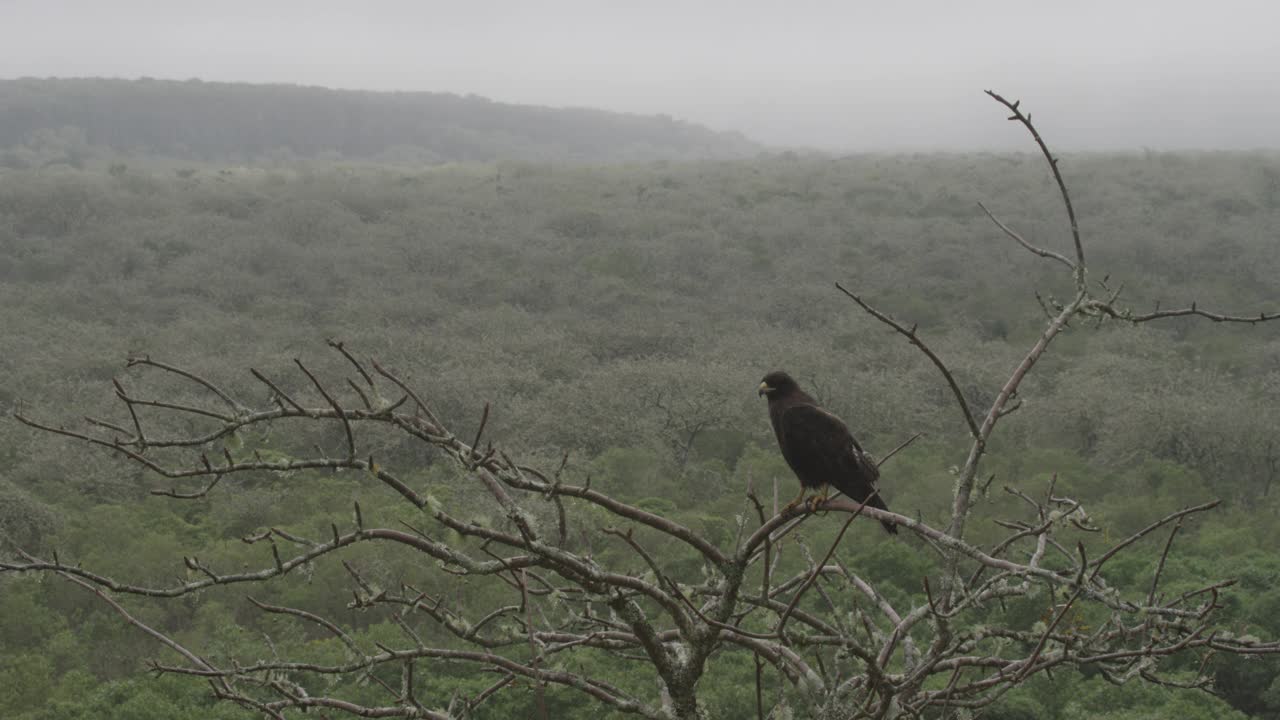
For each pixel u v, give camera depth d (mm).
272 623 22578
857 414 42750
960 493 4398
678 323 62094
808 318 65000
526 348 54188
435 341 53656
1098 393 41281
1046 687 18953
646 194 104938
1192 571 24688
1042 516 4812
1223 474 37469
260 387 44594
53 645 21000
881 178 112688
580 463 35062
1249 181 98500
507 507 4066
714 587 5301
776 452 38281
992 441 40469
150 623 22828
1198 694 18562
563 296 69188
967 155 137875
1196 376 45781
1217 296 66125
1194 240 75938
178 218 85812
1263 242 75125
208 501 30625
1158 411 37812
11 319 56781
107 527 27172
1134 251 74250
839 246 80938
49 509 27875
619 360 51062
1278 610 21047
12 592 22984
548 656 5398
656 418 40719
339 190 101500
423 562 24547
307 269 73438
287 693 4488
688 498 32938
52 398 41188
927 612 4512
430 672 18641
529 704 16750
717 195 103812
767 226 87875
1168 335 57938
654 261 77938
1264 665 19391
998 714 17156
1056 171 4539
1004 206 92438
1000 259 74938
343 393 41844
